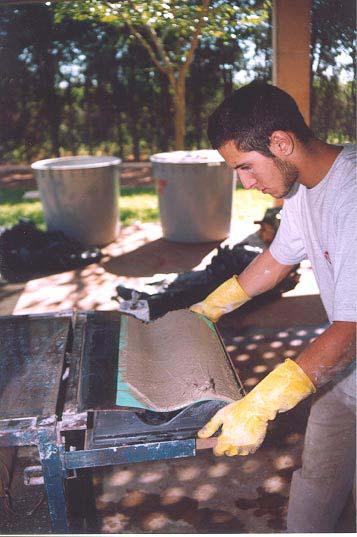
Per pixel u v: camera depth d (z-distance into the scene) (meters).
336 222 1.58
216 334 1.93
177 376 1.60
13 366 1.70
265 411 1.49
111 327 1.92
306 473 1.91
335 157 1.59
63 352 1.78
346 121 8.86
